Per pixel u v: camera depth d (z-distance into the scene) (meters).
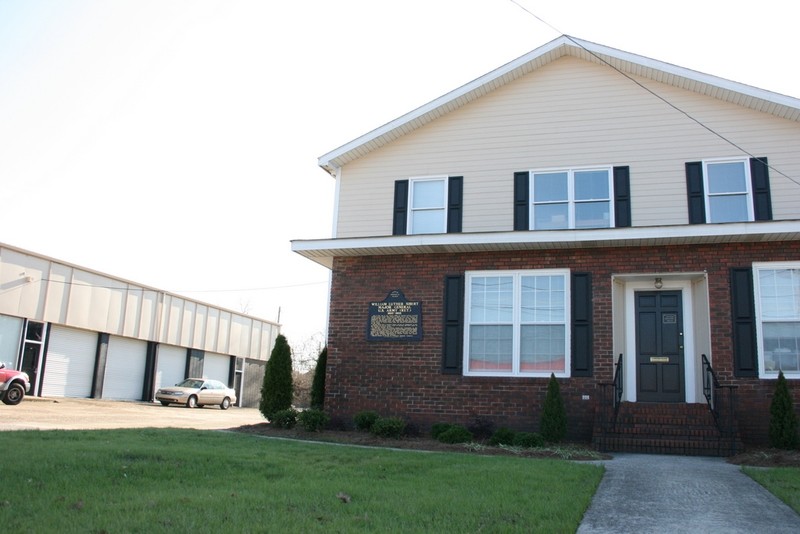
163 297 37.22
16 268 27.34
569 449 13.12
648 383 15.21
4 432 12.14
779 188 15.21
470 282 16.14
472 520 6.50
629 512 7.51
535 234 15.10
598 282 15.33
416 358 16.06
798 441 13.04
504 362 15.58
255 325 47.72
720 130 15.80
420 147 17.67
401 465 10.03
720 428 13.09
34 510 6.20
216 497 7.04
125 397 34.56
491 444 14.05
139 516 6.09
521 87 17.31
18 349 27.48
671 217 15.66
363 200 17.73
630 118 16.41
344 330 16.62
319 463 10.02
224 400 36.31
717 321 14.46
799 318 14.15
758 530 6.79
